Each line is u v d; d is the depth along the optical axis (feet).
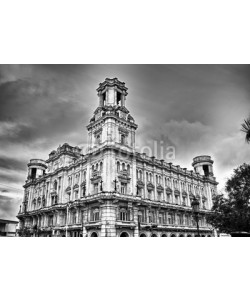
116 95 166.09
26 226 203.72
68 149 189.57
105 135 148.36
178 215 177.58
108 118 150.00
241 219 69.21
